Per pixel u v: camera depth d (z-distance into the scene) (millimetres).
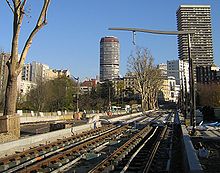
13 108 22172
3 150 17188
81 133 29781
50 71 139500
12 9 22188
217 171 11570
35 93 76562
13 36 22266
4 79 60719
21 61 22422
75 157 15789
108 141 23406
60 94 85250
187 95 49156
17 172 11703
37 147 18844
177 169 13336
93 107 100875
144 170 12000
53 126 32000
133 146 19922
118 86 129250
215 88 67500
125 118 59906
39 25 22297
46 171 12273
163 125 40094
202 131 27672
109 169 12352
